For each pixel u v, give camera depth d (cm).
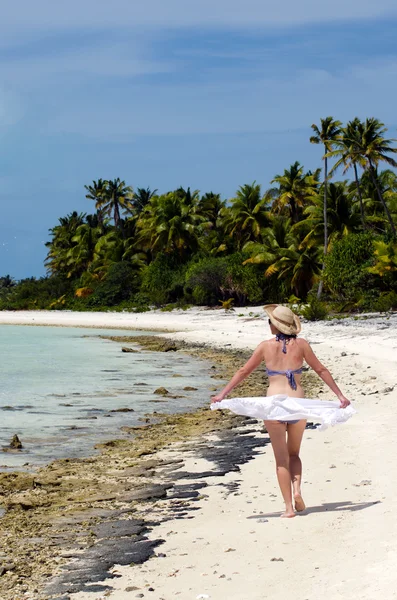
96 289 7775
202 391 1878
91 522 716
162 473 938
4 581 547
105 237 8850
